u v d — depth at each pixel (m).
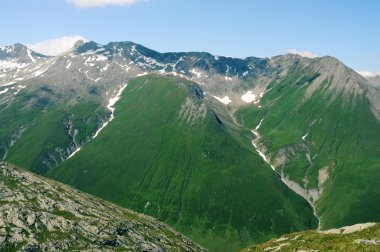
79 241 125.38
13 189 146.00
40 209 137.88
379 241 51.53
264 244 67.56
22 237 117.25
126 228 153.62
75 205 155.38
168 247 158.75
